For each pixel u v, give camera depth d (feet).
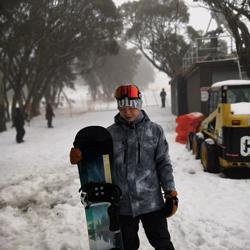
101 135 8.82
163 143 9.32
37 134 63.21
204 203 19.10
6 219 18.30
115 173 9.11
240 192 20.72
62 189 24.13
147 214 9.25
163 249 9.17
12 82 88.33
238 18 39.32
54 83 138.72
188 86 70.44
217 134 25.98
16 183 26.84
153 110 111.45
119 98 8.96
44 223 17.60
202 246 13.89
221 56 56.13
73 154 8.73
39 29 78.18
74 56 103.71
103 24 100.22
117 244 8.82
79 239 15.14
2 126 71.92
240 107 23.85
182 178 24.97
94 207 8.87
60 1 81.00
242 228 15.28
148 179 9.11
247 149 23.53
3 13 55.11
